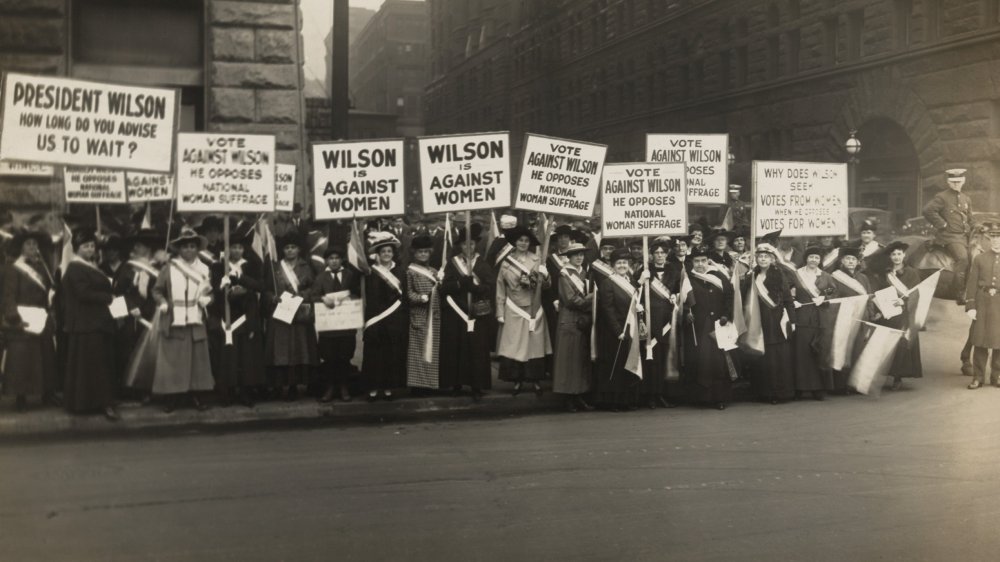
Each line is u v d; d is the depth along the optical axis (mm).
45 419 9047
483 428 9477
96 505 6609
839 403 10891
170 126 10062
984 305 11586
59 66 13781
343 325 10172
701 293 10633
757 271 10969
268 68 14500
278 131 14562
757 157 37094
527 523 6289
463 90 46812
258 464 7836
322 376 10406
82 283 9141
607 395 10414
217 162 10125
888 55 29812
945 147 27719
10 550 5637
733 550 5793
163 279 9469
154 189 12203
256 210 10203
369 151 10781
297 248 10273
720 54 39406
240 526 6164
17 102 9688
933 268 16594
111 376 9344
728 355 10617
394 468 7742
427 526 6203
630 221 11055
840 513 6570
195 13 14656
